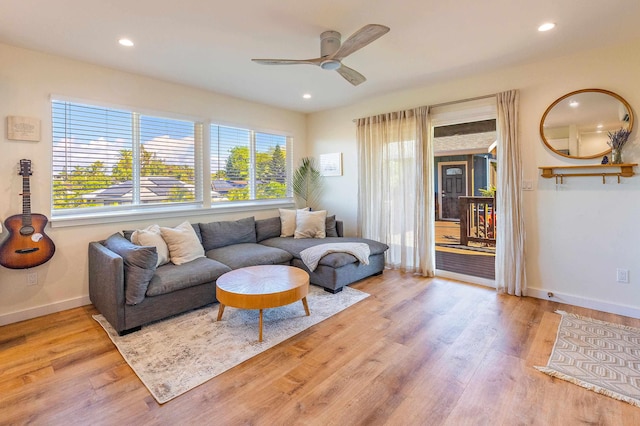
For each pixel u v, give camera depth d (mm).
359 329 2600
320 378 1952
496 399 1755
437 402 1733
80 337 2465
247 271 3039
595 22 2396
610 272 2914
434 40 2686
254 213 4707
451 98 3758
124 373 1997
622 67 2777
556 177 3129
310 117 5355
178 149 3861
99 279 2762
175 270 2902
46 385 1879
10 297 2740
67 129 3037
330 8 2186
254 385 1884
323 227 4492
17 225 2682
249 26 2422
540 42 2736
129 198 3488
